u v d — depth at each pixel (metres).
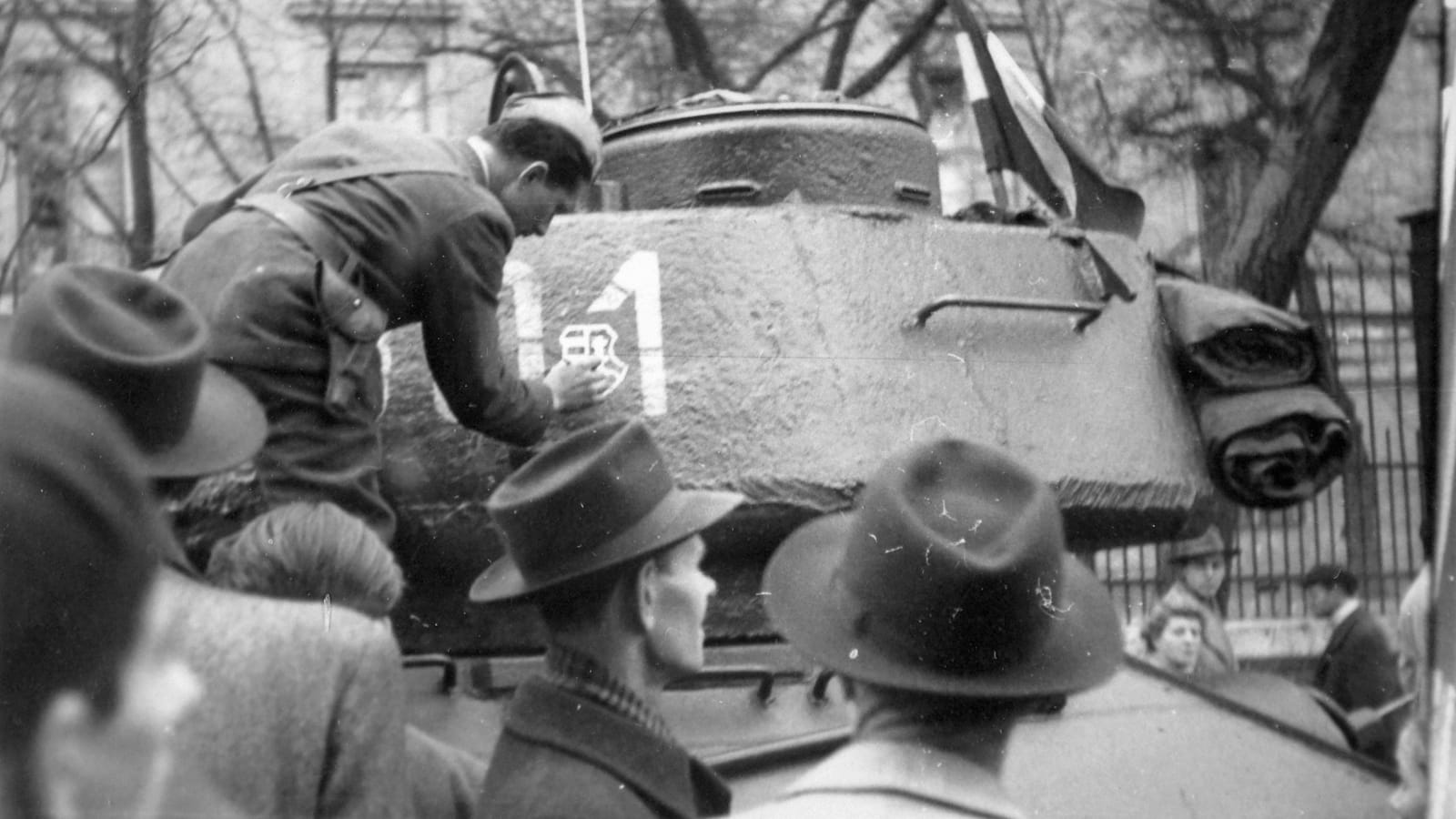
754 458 4.15
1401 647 5.00
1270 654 7.59
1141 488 4.44
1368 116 10.10
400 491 4.13
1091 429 4.42
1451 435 5.39
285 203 3.86
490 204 3.97
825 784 2.79
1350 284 9.80
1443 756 4.09
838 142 4.58
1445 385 5.58
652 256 4.30
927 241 4.48
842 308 4.32
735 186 4.51
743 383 4.21
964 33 5.58
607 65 8.77
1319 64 10.08
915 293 4.40
